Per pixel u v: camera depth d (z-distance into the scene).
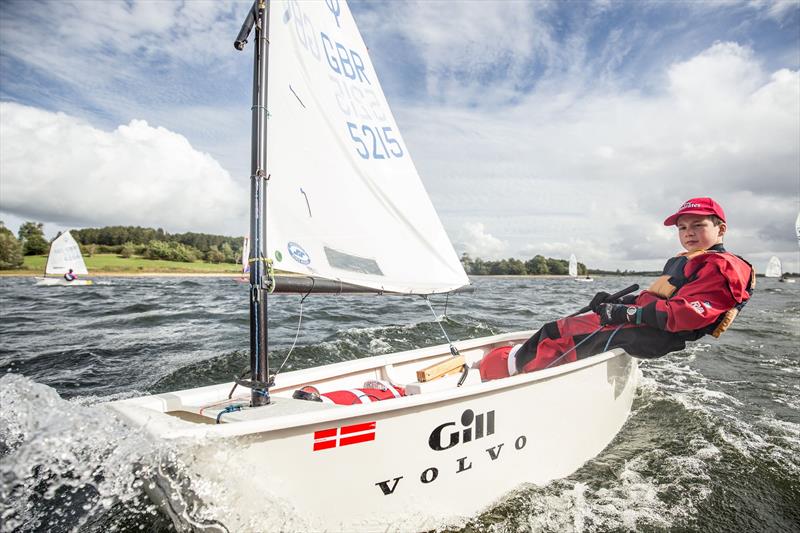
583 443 2.84
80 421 1.49
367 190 2.81
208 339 6.21
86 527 1.95
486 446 2.28
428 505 2.10
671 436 3.26
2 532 1.91
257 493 1.68
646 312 2.72
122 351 5.47
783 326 8.76
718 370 5.26
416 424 2.02
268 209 2.24
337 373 2.96
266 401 2.04
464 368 3.10
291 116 2.39
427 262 3.16
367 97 2.90
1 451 1.39
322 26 2.69
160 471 1.58
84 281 28.91
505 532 2.17
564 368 2.64
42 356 5.22
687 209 2.85
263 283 2.08
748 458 2.94
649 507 2.39
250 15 2.25
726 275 2.57
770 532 2.20
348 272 2.63
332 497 1.83
